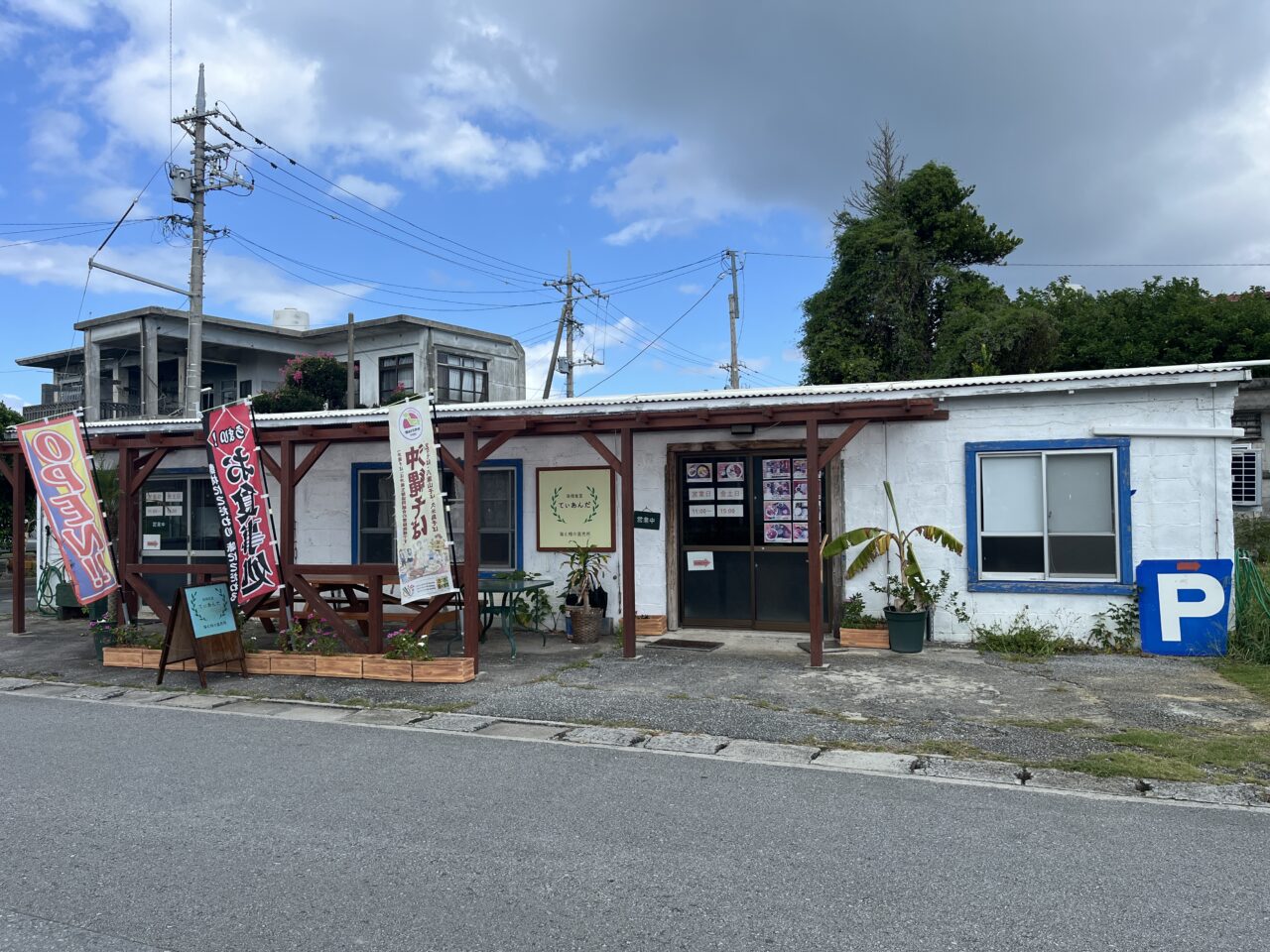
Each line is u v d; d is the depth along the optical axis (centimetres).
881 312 2095
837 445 837
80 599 927
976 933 326
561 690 753
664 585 1041
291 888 371
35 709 732
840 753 565
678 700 708
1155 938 321
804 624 1005
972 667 809
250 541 844
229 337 2825
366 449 1169
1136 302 2262
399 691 767
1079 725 611
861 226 2192
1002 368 1922
